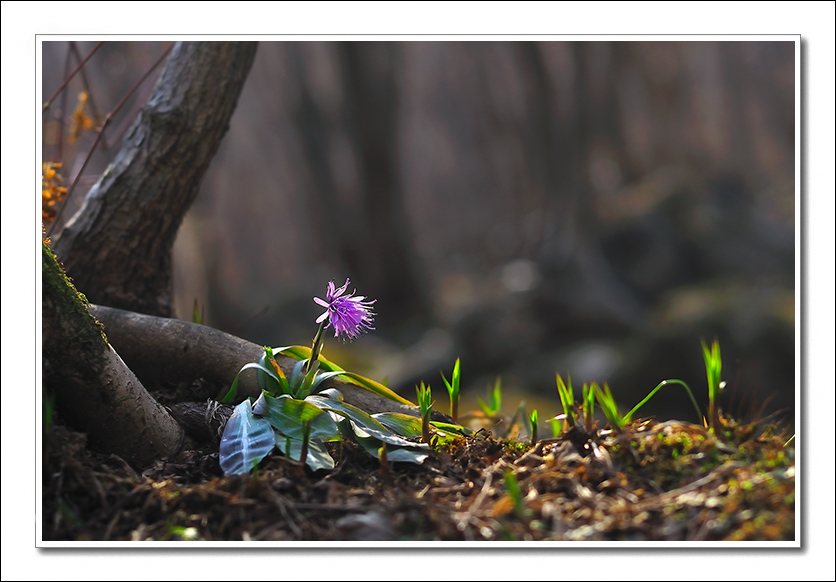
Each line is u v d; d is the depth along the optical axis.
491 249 17.92
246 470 1.93
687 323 7.76
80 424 2.00
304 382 2.22
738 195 12.12
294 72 13.30
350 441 2.15
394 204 13.13
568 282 9.77
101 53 5.79
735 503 1.67
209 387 2.48
